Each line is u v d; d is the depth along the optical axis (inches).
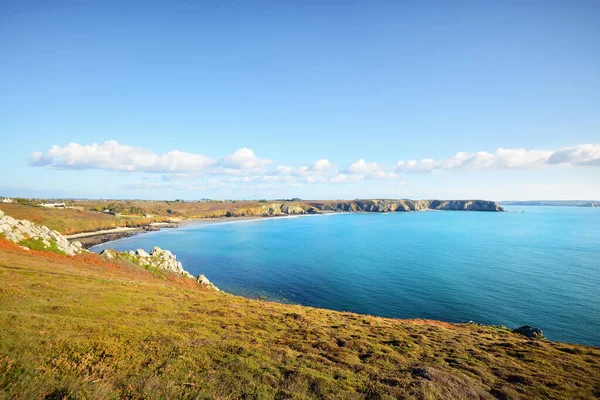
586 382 831.1
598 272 3398.1
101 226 7450.8
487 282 3019.2
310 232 7760.8
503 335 1380.4
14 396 454.9
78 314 873.5
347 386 650.2
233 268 3801.7
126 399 503.8
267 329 1031.0
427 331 1301.7
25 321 736.3
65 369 557.0
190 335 839.7
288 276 3395.7
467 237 6461.6
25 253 1845.5
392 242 5866.1
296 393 595.2
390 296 2647.6
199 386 572.7
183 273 2699.3
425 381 708.0
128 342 726.5
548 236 6555.1
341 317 1451.8
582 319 2091.5
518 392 738.8
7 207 6171.3
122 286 1427.2
